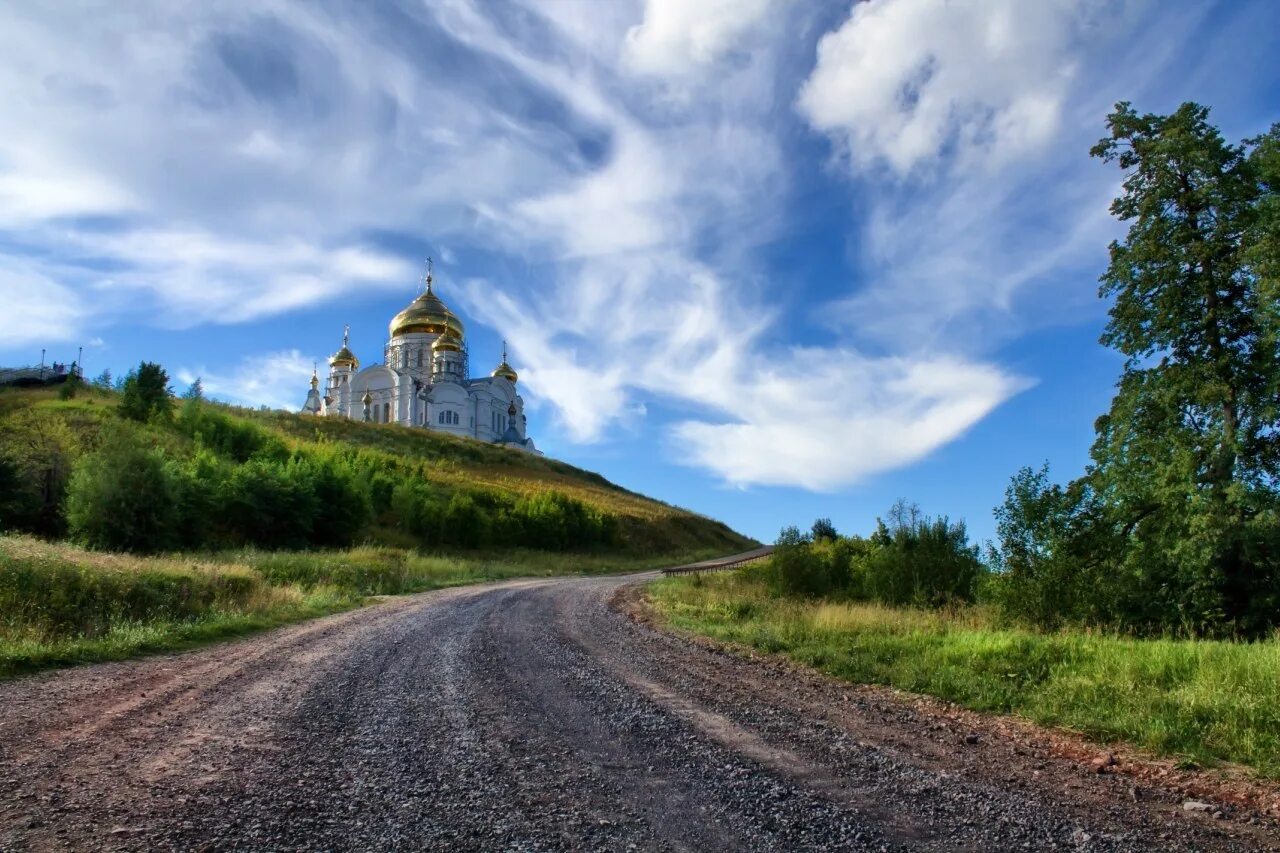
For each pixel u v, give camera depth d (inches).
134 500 1175.0
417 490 2159.2
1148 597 659.4
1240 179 694.5
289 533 1547.7
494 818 187.9
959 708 335.3
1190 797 215.3
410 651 486.3
